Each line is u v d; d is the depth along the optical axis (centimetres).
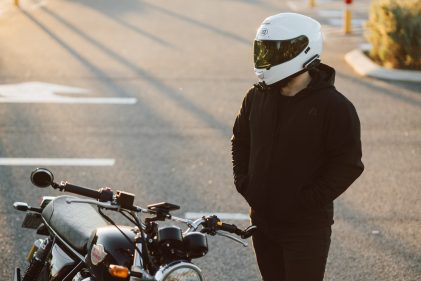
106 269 428
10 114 1181
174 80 1434
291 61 433
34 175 427
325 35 1964
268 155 445
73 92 1333
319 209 447
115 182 890
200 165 955
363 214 800
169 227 402
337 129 428
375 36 1622
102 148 1020
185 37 1895
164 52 1705
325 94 431
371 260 688
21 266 659
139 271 393
